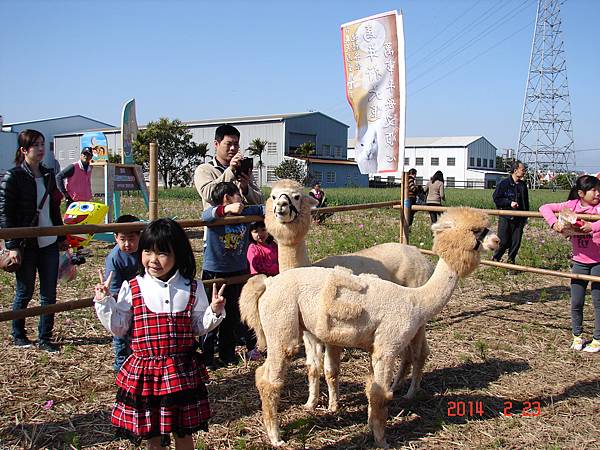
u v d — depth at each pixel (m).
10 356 5.43
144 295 3.03
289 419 4.35
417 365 4.77
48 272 5.62
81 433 3.97
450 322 7.04
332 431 4.17
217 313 3.05
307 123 56.06
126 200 28.73
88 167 11.59
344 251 11.84
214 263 5.25
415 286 5.17
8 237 3.97
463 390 4.98
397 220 19.83
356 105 7.39
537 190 55.62
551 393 4.90
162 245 2.99
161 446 3.06
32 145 5.45
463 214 3.99
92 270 9.51
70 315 6.89
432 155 75.62
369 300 3.78
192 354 3.10
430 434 4.16
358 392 4.88
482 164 79.12
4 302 7.38
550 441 4.03
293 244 4.57
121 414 2.97
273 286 3.92
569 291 8.75
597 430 4.20
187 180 45.34
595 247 5.80
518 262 11.04
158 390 2.92
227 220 5.06
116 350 5.04
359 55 7.25
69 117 64.81
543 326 6.88
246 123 54.59
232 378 5.11
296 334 3.86
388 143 7.13
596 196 5.79
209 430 4.09
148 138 43.25
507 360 5.70
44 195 5.58
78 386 4.79
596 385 5.07
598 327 5.89
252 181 5.70
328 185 54.09
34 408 4.34
